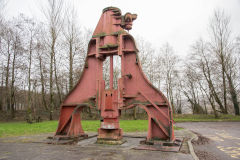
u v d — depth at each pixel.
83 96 9.11
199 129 15.96
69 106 9.50
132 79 8.31
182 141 8.90
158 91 7.79
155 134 7.96
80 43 29.27
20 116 27.98
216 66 31.58
